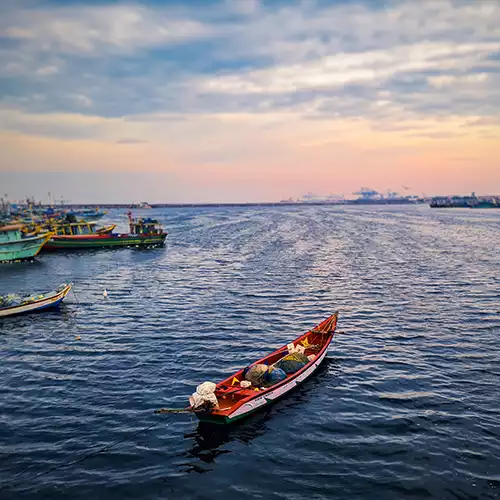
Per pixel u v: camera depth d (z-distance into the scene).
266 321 28.84
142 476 13.43
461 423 16.00
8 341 25.92
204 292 37.81
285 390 18.08
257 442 15.13
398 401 17.73
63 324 29.28
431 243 72.31
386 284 39.84
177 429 15.96
